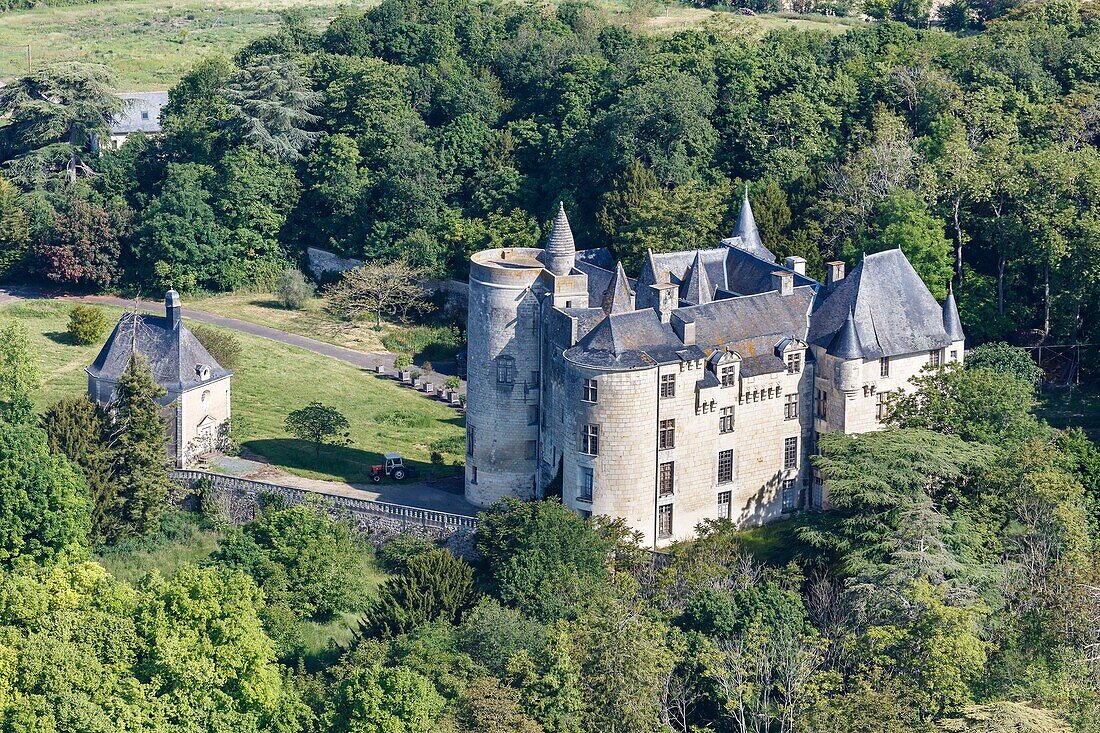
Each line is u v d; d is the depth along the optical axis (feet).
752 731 544.21
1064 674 555.28
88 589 595.88
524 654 559.79
